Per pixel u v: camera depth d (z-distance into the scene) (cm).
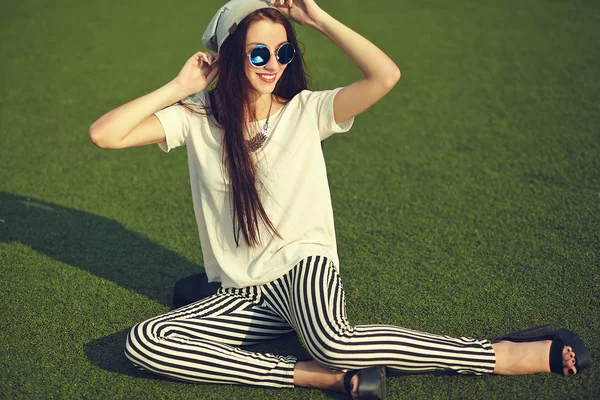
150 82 670
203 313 317
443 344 296
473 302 362
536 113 586
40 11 862
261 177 315
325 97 314
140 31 793
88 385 313
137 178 513
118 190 496
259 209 311
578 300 358
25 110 624
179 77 314
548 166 502
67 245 430
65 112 618
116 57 728
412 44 736
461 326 345
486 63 687
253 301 323
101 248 426
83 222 456
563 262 392
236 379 304
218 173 318
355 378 290
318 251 314
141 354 298
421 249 413
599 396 290
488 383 302
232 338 320
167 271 403
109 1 890
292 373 303
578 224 429
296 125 316
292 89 325
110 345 340
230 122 310
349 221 448
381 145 548
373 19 804
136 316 362
